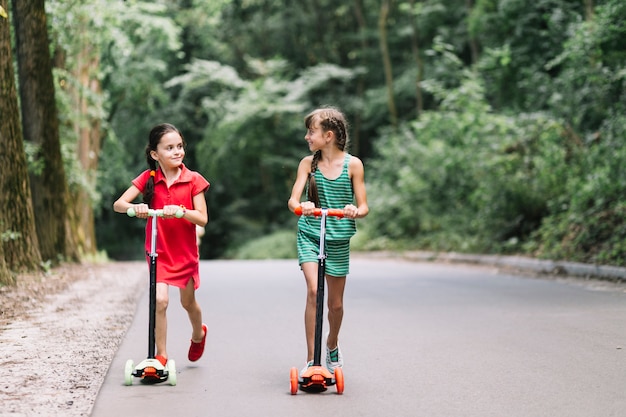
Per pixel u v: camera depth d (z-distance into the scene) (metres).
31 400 4.81
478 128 18.06
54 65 16.50
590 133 15.80
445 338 7.07
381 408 4.77
